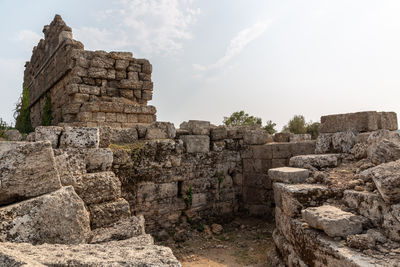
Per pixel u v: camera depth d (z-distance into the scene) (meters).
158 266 2.28
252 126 10.55
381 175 4.15
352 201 4.69
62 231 3.29
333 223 3.99
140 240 3.35
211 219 9.00
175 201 8.30
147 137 8.29
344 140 7.17
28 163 3.40
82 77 11.69
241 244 7.27
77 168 4.30
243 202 10.23
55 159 3.92
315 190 5.16
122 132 7.90
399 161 4.58
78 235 3.41
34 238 3.08
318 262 4.08
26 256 2.20
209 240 7.64
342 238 3.98
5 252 2.06
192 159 8.85
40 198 3.22
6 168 3.29
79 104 11.28
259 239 7.62
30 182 3.38
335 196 5.12
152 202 7.76
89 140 4.61
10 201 3.31
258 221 9.32
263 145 9.84
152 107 12.09
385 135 5.96
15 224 2.99
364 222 4.13
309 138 11.41
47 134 4.32
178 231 7.92
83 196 4.16
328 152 7.59
